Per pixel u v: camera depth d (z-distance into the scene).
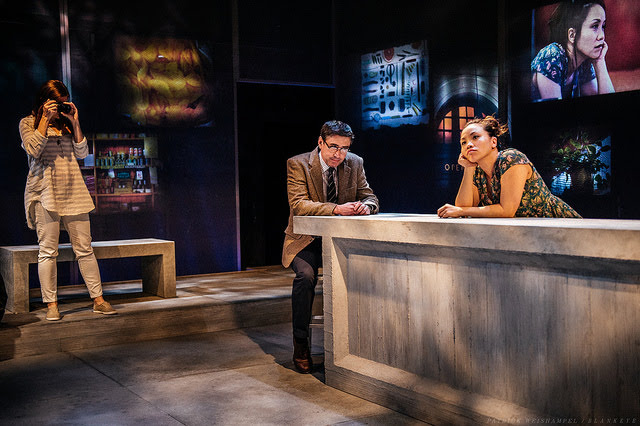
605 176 6.36
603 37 6.20
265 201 7.70
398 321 3.19
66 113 4.63
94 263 4.88
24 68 6.17
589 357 2.34
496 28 6.79
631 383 2.21
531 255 2.47
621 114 6.18
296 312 3.83
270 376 3.85
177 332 5.05
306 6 7.74
